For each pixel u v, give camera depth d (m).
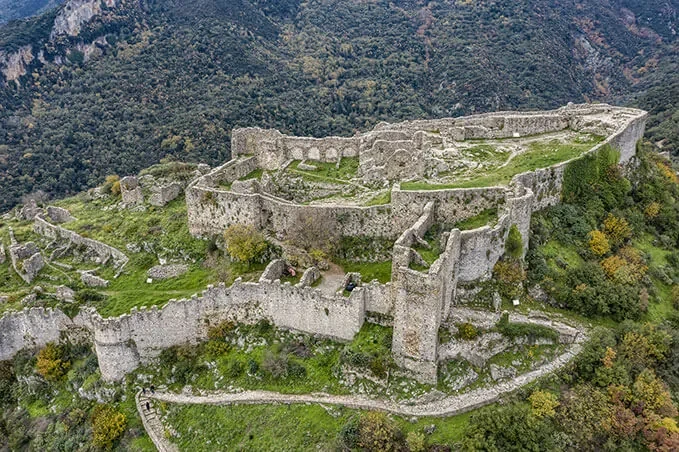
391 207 62.47
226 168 78.06
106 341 56.53
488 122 88.38
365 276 59.38
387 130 87.94
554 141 79.69
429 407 48.50
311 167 79.31
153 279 66.38
